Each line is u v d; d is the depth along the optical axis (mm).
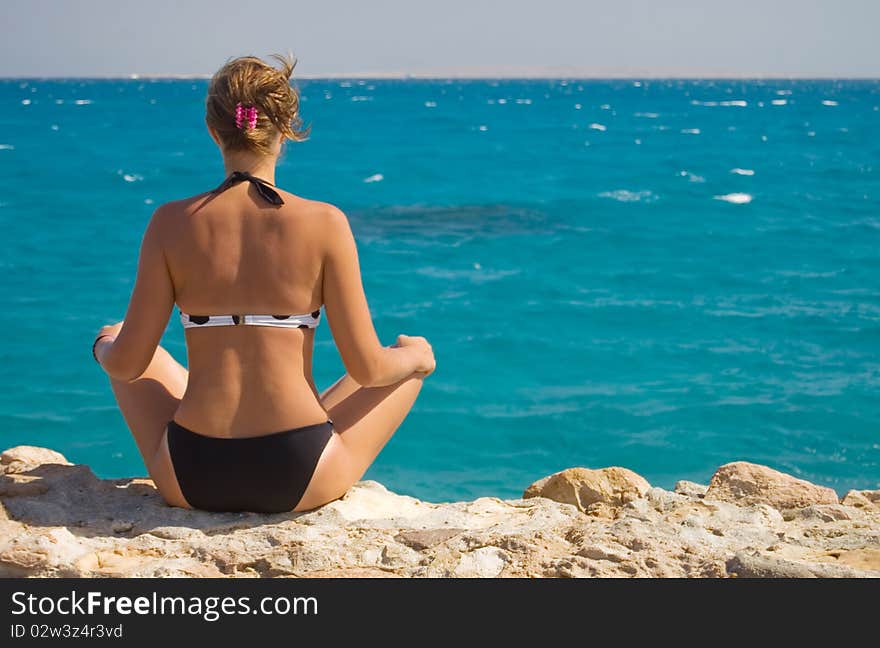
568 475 3684
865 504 3486
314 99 149500
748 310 17000
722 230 26562
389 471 9898
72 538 3018
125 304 17578
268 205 3074
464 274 20484
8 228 25922
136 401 3404
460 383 12836
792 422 11164
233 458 3135
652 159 48156
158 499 3455
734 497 3537
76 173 39594
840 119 89688
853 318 16281
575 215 29188
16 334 15266
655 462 10180
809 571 2756
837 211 30109
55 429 11070
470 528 3238
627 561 2891
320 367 13359
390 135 65688
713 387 12500
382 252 22984
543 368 13586
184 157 47719
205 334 3123
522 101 143125
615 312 16984
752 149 54531
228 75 3088
